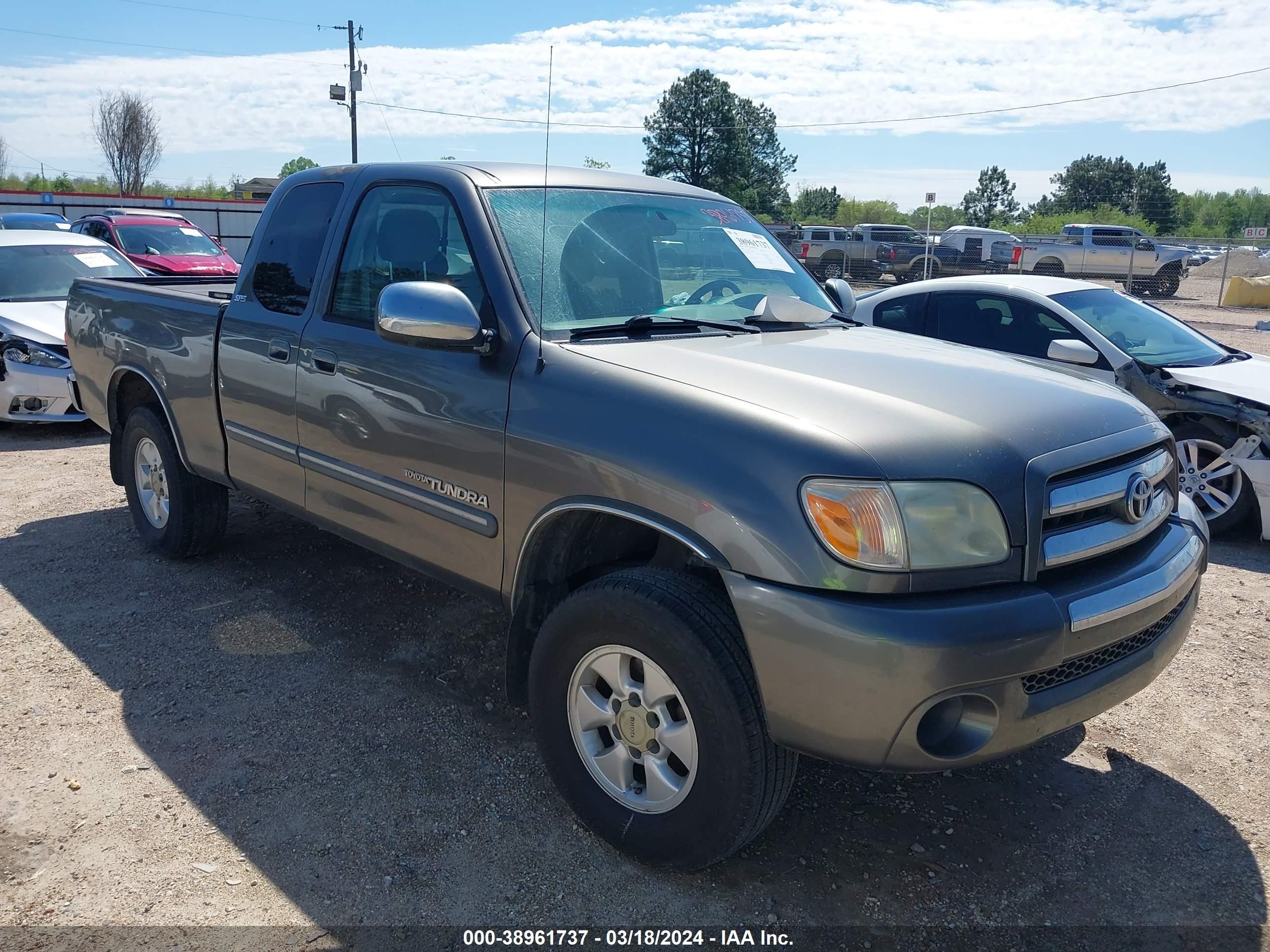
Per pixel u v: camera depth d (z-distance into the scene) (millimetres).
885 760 2320
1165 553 2811
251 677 3885
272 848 2850
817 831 2992
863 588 2299
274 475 4059
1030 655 2334
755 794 2508
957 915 2639
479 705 3713
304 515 3949
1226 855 2924
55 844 2846
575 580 3098
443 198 3410
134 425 5051
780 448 2396
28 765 3248
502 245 3186
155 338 4711
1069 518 2572
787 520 2342
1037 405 2734
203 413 4422
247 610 4516
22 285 9094
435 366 3178
